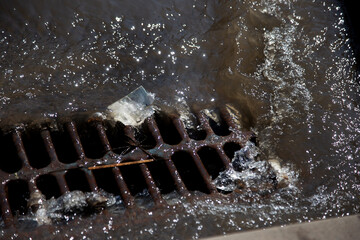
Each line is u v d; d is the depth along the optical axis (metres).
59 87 1.71
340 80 1.81
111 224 1.50
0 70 1.71
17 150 1.58
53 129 1.64
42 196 1.53
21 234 1.47
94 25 1.83
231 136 1.68
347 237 1.51
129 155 1.61
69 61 1.76
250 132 1.70
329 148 1.67
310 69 1.82
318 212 1.56
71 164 1.58
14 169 1.60
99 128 1.64
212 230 1.50
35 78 1.71
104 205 1.53
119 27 1.84
